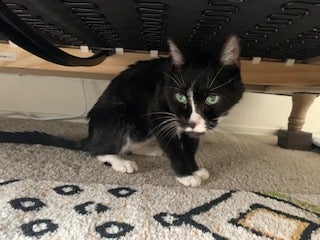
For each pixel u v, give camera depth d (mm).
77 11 666
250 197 788
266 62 1069
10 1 604
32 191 729
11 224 588
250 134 1689
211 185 878
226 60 930
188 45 1058
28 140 1104
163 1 580
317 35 763
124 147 1059
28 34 630
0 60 1004
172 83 947
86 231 582
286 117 1684
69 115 1630
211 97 922
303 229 650
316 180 996
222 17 664
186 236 594
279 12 605
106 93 1095
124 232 588
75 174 892
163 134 971
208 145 1354
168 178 917
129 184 832
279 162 1175
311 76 1076
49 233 567
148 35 905
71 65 849
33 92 1600
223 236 603
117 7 625
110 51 1092
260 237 610
